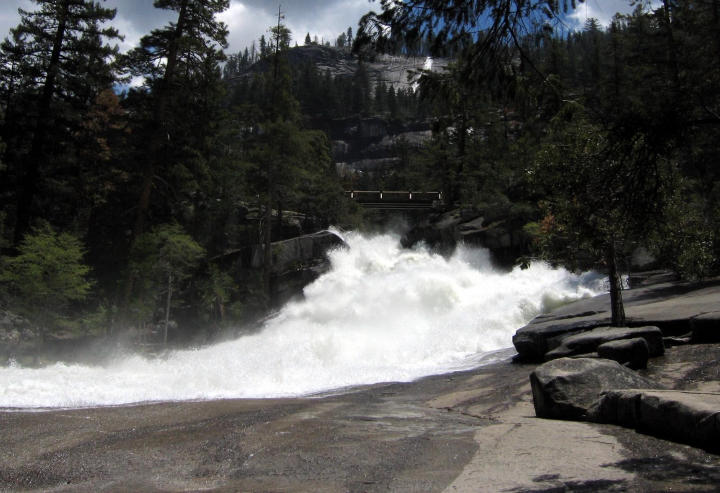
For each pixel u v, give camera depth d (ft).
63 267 73.20
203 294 98.48
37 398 33.71
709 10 14.34
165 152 88.84
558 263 40.60
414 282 79.25
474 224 108.99
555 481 13.01
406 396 32.60
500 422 22.75
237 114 127.03
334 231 119.75
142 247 77.92
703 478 12.64
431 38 17.22
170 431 22.20
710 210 27.73
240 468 16.44
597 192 19.35
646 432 17.87
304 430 21.70
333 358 52.90
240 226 120.16
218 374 44.78
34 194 92.63
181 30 80.48
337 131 431.02
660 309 39.65
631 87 15.44
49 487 15.16
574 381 23.06
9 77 91.91
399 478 14.34
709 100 14.64
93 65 93.97
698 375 25.75
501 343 53.88
